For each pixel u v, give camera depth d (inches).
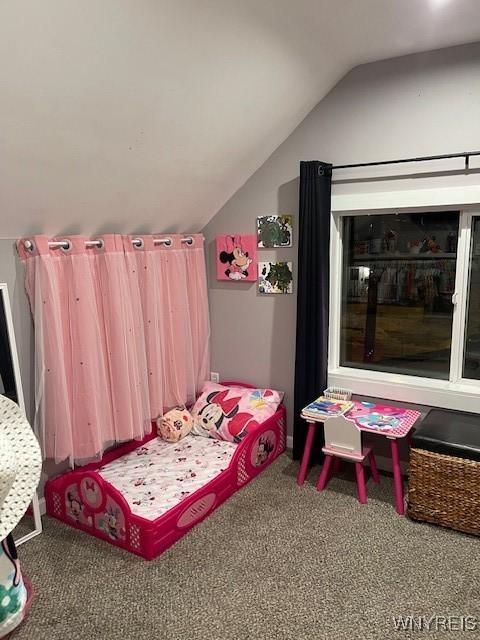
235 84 89.0
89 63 67.2
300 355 119.1
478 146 97.5
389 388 114.0
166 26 68.6
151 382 117.7
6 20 55.4
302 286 116.1
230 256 132.2
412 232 111.7
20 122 69.3
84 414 100.9
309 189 111.5
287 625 71.6
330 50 95.8
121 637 70.0
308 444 110.5
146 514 88.3
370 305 120.6
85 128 77.6
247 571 83.0
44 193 85.4
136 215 109.1
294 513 100.2
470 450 88.7
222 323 138.3
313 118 114.8
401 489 100.0
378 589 78.4
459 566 83.4
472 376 110.9
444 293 110.2
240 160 115.9
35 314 93.4
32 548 90.2
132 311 108.8
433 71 99.5
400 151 105.7
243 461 110.6
